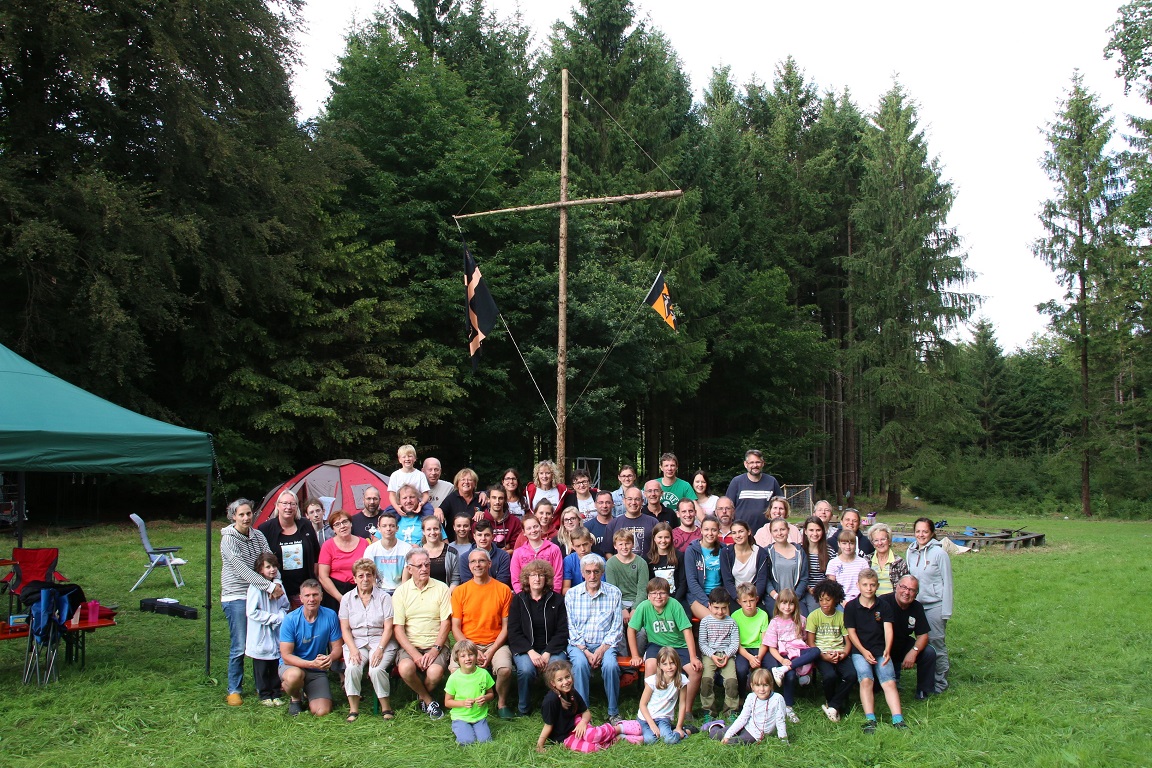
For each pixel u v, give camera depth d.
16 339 16.66
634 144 28.59
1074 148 34.41
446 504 8.02
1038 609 10.80
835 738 5.92
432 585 6.72
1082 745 5.64
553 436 26.52
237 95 19.73
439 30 29.25
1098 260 33.50
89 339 16.91
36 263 15.95
